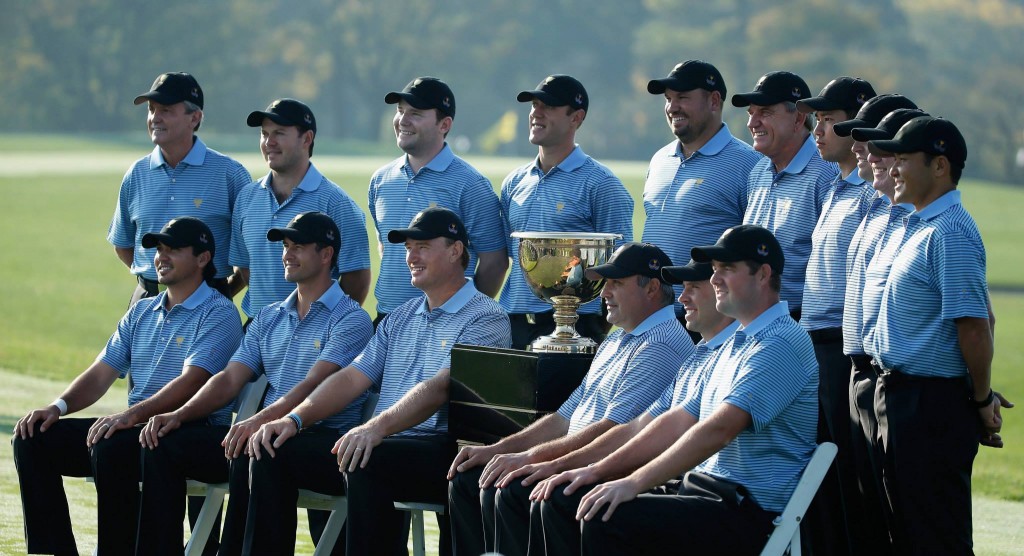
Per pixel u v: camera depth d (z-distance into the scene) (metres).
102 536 20.33
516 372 18.14
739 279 15.63
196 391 21.36
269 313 21.36
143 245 21.67
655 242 21.58
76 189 107.88
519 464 16.83
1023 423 48.62
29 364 46.62
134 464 20.38
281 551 18.86
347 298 21.08
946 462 16.03
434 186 22.81
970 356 15.87
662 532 14.95
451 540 18.00
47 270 78.56
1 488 25.62
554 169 22.30
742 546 15.12
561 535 15.67
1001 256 101.75
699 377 16.23
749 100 19.72
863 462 17.45
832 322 18.48
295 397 20.14
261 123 23.08
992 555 22.11
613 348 17.61
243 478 19.25
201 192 24.45
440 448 18.64
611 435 16.61
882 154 16.69
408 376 19.70
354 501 18.12
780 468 15.43
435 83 22.84
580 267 18.58
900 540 16.30
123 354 22.31
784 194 19.81
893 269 16.44
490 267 23.19
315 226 20.73
